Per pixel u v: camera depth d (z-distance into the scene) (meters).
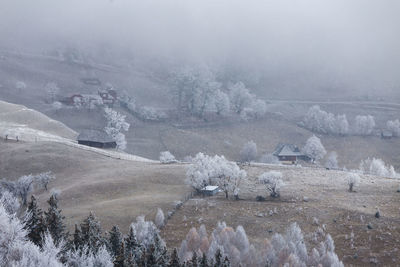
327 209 71.12
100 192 85.75
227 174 81.56
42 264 26.45
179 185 89.19
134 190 86.56
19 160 107.00
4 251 26.67
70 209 74.75
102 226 64.44
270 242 53.50
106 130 158.38
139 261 39.25
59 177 99.38
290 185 86.06
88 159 113.00
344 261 55.84
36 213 41.91
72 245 39.00
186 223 67.00
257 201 76.56
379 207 71.62
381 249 58.16
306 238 60.81
